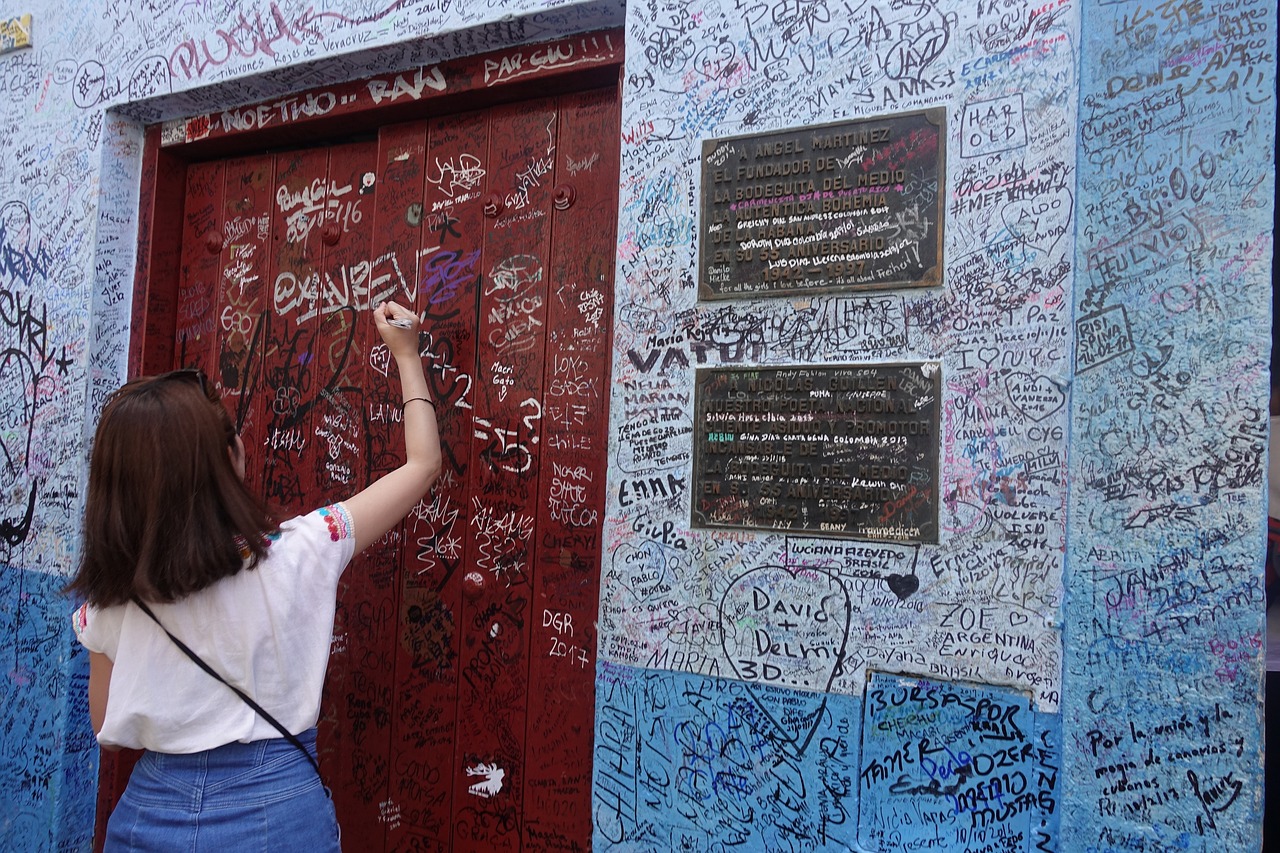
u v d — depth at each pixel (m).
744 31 2.16
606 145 2.55
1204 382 1.71
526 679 2.54
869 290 2.01
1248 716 1.65
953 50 1.97
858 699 1.96
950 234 1.95
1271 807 2.03
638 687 2.17
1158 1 1.78
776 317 2.09
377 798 2.75
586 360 2.52
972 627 1.88
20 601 3.17
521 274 2.65
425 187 2.85
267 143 3.16
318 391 3.01
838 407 2.02
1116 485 1.76
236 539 1.63
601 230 2.54
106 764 3.09
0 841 3.14
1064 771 1.78
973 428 1.90
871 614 1.96
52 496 3.12
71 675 3.01
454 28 2.51
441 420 2.74
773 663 2.04
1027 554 1.84
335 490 2.94
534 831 2.48
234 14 2.89
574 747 2.45
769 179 2.12
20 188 3.33
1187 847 1.68
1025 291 1.87
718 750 2.08
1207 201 1.72
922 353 1.96
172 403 1.59
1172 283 1.74
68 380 3.13
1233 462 1.68
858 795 1.95
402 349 2.16
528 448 2.59
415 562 2.75
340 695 2.85
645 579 2.18
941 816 1.88
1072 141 1.85
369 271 2.94
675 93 2.23
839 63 2.07
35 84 3.32
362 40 2.65
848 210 2.04
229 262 3.25
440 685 2.67
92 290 3.11
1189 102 1.75
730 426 2.12
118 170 3.20
